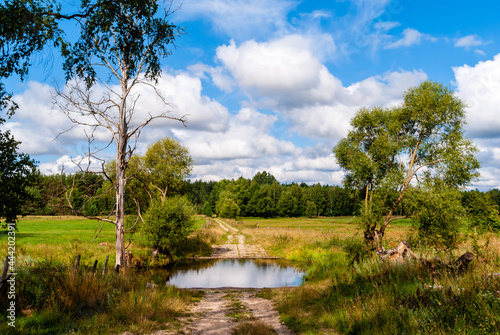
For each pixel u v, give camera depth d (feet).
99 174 43.80
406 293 26.12
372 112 87.10
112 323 24.21
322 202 409.90
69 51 31.81
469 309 18.43
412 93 76.38
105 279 33.37
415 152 74.18
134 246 91.61
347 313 24.89
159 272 75.00
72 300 26.58
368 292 29.43
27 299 26.48
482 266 27.94
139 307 28.55
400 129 79.97
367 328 20.89
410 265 34.55
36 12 26.96
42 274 32.50
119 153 46.75
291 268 80.48
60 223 195.62
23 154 34.35
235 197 359.25
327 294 34.60
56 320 23.31
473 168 68.85
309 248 98.22
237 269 79.97
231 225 232.53
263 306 37.22
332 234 118.62
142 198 90.84
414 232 69.15
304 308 31.76
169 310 30.89
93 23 31.60
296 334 23.75
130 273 45.03
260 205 383.86
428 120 72.43
